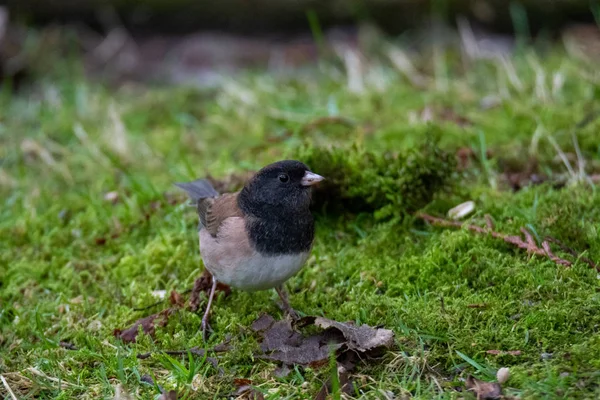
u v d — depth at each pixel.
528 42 16.19
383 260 9.05
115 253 10.12
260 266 7.64
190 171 11.34
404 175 9.66
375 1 16.44
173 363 7.30
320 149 10.24
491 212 9.62
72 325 8.57
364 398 6.79
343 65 15.89
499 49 15.95
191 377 7.13
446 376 7.06
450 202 9.95
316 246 9.62
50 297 9.27
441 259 8.69
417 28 16.70
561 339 7.25
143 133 13.80
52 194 11.86
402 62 15.02
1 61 15.91
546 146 11.22
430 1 16.39
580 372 6.73
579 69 14.02
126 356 7.78
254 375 7.31
